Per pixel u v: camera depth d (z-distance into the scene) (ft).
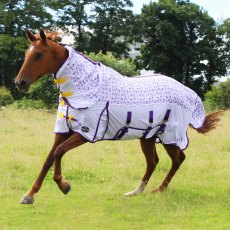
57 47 22.54
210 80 172.55
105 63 80.07
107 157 36.50
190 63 172.04
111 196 25.82
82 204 24.29
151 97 24.14
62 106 23.13
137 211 22.95
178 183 28.84
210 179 30.14
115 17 167.43
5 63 137.59
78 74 22.77
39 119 62.03
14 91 132.87
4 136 45.62
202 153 37.63
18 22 140.97
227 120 53.98
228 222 21.26
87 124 22.76
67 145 22.61
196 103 26.30
